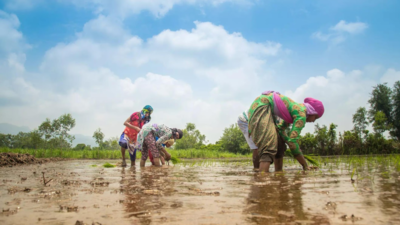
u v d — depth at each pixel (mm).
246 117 5867
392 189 2582
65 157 13789
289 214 1721
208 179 3594
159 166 6578
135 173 4652
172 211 1839
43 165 7613
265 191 2555
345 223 1525
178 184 3111
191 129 37469
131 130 7156
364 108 30594
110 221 1626
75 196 2404
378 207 1875
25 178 3809
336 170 4625
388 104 34125
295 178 3561
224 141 29438
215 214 1746
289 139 5031
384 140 17516
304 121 5055
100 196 2396
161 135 6668
